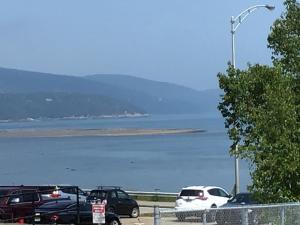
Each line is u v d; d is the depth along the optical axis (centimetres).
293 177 1667
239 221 1512
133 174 9769
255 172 1673
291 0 1845
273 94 1678
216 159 12294
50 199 2864
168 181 8500
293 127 1680
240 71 1759
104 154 14562
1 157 14312
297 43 1802
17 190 3041
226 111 1773
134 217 3547
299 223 1594
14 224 2508
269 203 1675
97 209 1945
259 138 1680
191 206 3375
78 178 9344
